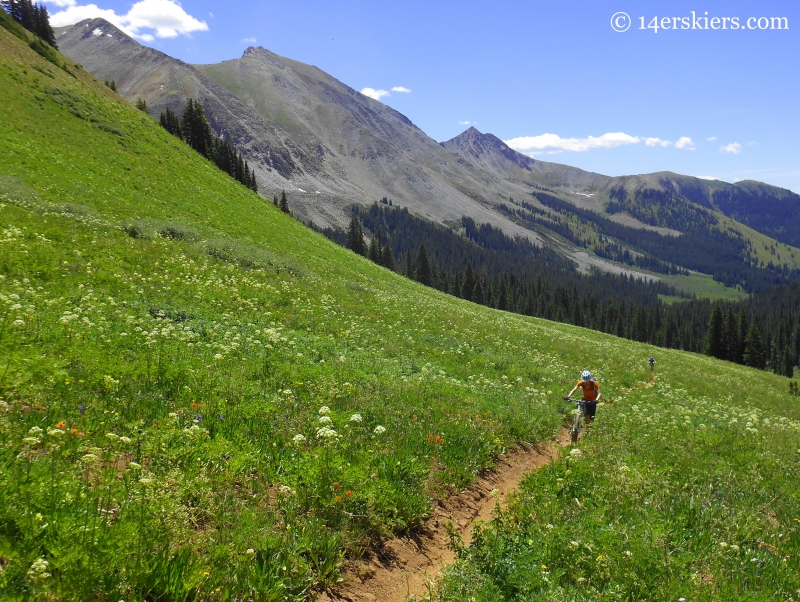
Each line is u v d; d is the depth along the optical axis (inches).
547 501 292.8
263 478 255.6
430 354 783.1
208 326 586.6
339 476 257.6
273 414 334.3
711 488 338.0
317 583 204.2
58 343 373.1
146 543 168.7
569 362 1069.1
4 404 241.1
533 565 220.1
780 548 269.6
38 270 607.8
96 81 2775.6
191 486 216.4
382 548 245.0
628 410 695.1
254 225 1786.4
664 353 2032.5
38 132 1502.2
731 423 671.1
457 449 381.1
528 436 491.2
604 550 230.7
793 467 447.8
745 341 5182.1
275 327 667.4
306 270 1278.3
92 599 146.9
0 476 179.3
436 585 213.3
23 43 2336.4
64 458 218.5
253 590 180.5
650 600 203.2
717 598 206.7
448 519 294.2
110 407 287.7
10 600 131.4
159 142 2206.0
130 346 425.1
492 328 1268.5
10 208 829.2
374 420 378.0
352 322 843.4
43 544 155.3
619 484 316.5
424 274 5693.9
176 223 1257.4
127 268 767.1
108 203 1203.9
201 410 311.1
